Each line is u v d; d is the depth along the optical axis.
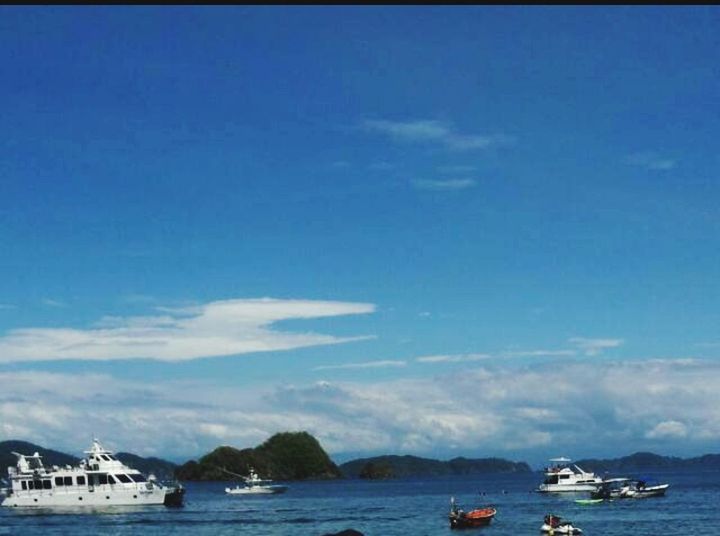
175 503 152.62
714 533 114.00
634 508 157.50
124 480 149.62
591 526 123.75
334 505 195.25
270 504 199.50
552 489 194.50
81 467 148.25
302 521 142.38
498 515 146.38
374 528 129.75
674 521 130.25
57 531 123.81
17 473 147.75
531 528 124.88
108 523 133.50
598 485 193.75
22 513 145.38
